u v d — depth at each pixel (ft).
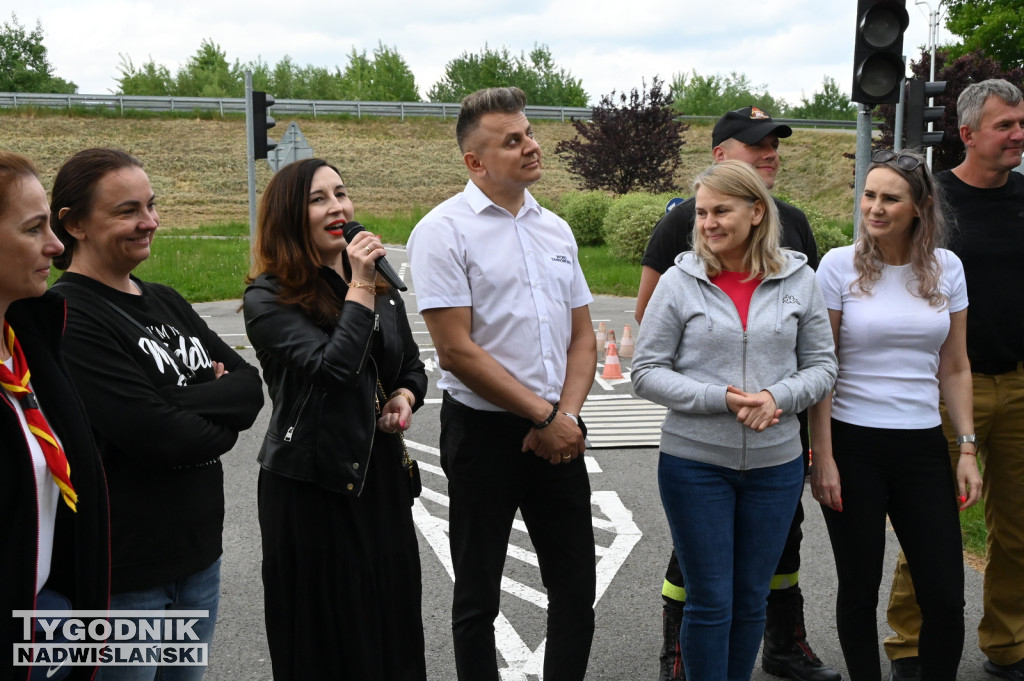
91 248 8.36
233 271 67.56
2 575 6.29
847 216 143.54
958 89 74.43
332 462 8.94
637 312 12.66
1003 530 12.07
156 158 158.92
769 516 10.32
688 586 10.36
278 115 186.39
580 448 10.31
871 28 22.90
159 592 8.32
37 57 267.18
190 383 8.83
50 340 6.98
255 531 17.99
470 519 10.40
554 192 150.00
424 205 145.69
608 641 13.34
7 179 6.36
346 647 9.22
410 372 10.42
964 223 12.16
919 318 10.66
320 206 9.30
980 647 12.36
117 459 8.11
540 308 10.48
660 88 112.37
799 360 10.52
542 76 273.13
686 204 12.28
